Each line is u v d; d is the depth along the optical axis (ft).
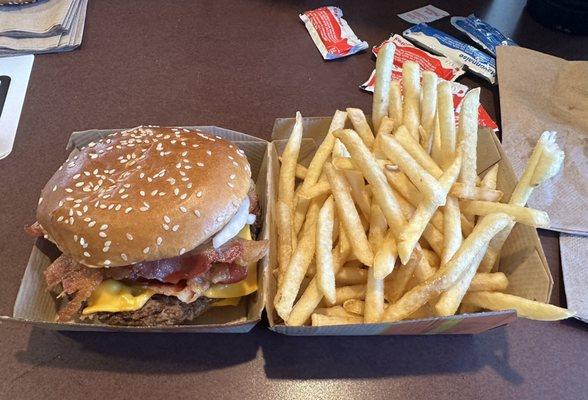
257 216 0.94
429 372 0.80
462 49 1.40
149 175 0.78
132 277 0.78
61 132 1.19
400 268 0.81
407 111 0.97
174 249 0.74
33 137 1.18
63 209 0.76
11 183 1.07
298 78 1.36
